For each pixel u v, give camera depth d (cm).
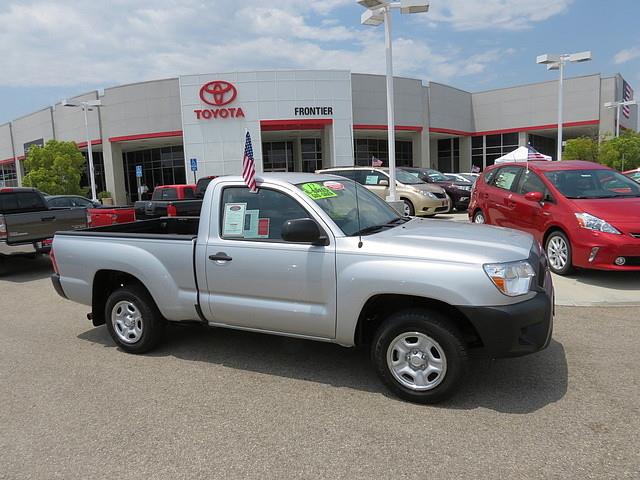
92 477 308
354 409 384
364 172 1677
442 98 4234
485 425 351
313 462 315
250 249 443
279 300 436
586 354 472
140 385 443
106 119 3828
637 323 561
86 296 543
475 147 4728
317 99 3412
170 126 3584
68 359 517
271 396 412
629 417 355
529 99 4381
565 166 862
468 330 389
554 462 305
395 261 385
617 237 685
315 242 412
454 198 1845
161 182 4222
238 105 3369
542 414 363
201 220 476
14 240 967
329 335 420
